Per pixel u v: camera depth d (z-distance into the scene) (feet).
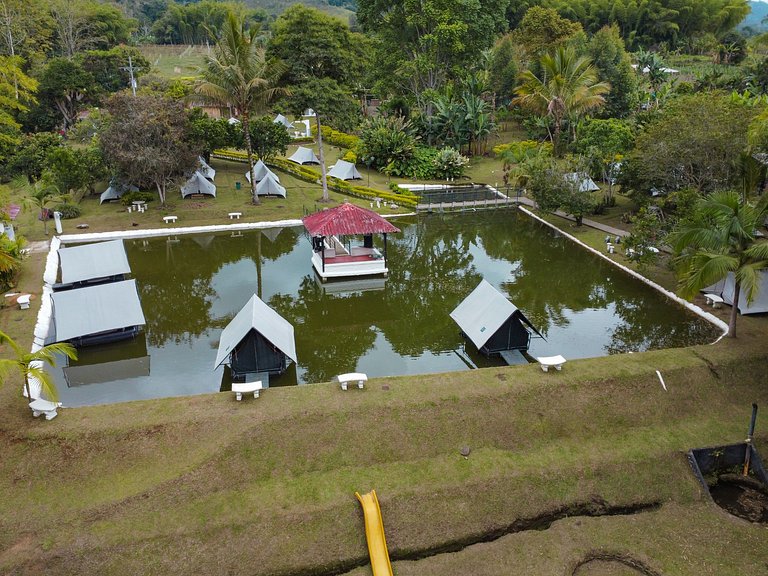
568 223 136.77
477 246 126.00
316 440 52.75
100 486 48.26
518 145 186.80
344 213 100.94
